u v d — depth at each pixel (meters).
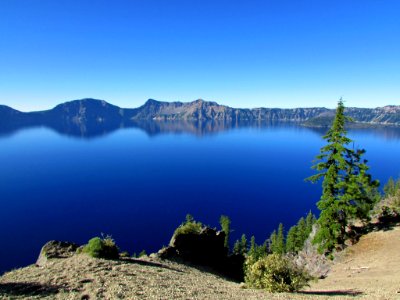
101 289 15.34
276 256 20.39
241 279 32.59
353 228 36.69
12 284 15.87
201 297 15.77
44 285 15.73
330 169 31.92
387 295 16.50
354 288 20.23
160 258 28.69
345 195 31.33
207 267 31.84
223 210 156.25
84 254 21.98
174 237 32.69
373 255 29.42
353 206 31.45
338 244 33.88
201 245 33.78
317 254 36.31
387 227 34.59
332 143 32.38
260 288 19.81
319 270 32.47
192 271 26.97
